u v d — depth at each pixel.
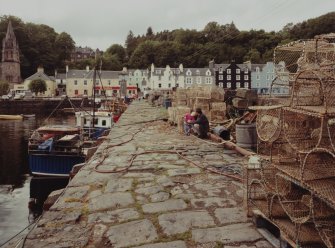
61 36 132.00
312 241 3.93
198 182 7.32
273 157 4.96
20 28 113.88
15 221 13.23
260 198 5.24
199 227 5.07
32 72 114.94
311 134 4.62
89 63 122.50
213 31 111.06
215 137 12.84
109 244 4.63
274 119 5.23
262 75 81.88
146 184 7.21
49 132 21.02
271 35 97.75
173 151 10.70
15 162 24.38
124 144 12.24
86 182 7.41
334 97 4.12
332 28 49.78
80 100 76.69
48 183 18.91
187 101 20.02
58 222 5.34
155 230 5.02
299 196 4.61
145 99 56.47
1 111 69.44
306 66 4.79
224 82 83.19
